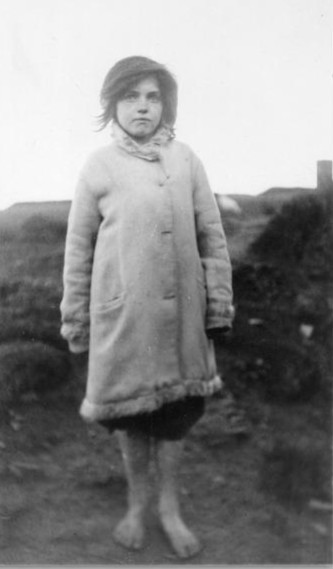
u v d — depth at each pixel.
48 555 2.48
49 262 3.02
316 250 2.97
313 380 2.88
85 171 2.41
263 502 2.59
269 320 2.96
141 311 2.32
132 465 2.47
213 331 2.41
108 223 2.36
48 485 2.67
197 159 2.50
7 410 2.90
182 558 2.41
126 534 2.46
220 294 2.40
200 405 2.47
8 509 2.61
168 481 2.46
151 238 2.32
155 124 2.44
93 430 2.84
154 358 2.32
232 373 2.93
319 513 2.55
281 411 2.85
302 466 2.69
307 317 2.95
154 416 2.42
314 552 2.42
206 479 2.66
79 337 2.40
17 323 3.03
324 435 2.78
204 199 2.45
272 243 2.97
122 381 2.34
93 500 2.61
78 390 2.93
